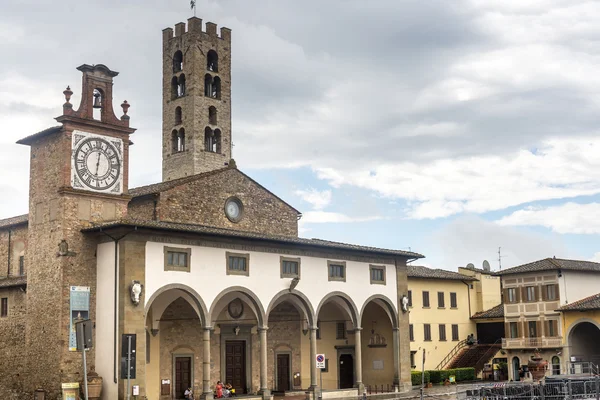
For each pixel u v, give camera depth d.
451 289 84.69
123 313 43.34
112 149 48.34
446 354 82.19
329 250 56.41
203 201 54.91
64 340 44.00
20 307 49.97
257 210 58.56
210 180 55.59
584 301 74.56
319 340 62.59
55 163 46.62
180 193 53.50
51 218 46.19
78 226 45.78
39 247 46.75
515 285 79.75
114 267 44.56
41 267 46.34
